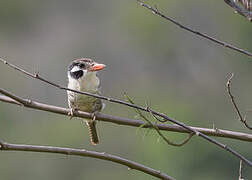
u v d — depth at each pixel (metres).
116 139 16.75
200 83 19.70
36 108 5.77
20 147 5.02
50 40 21.42
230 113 18.20
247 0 4.61
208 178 15.60
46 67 20.33
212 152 15.68
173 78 20.11
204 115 18.22
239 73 19.44
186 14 20.77
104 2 21.88
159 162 15.58
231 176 15.75
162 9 20.64
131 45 20.61
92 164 16.19
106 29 21.11
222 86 19.52
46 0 22.12
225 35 20.50
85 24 21.53
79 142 16.89
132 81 20.06
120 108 17.75
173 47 20.33
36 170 16.06
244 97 18.66
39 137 16.91
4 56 20.81
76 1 22.05
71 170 15.88
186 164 15.58
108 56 20.80
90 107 7.32
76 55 20.97
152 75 20.12
